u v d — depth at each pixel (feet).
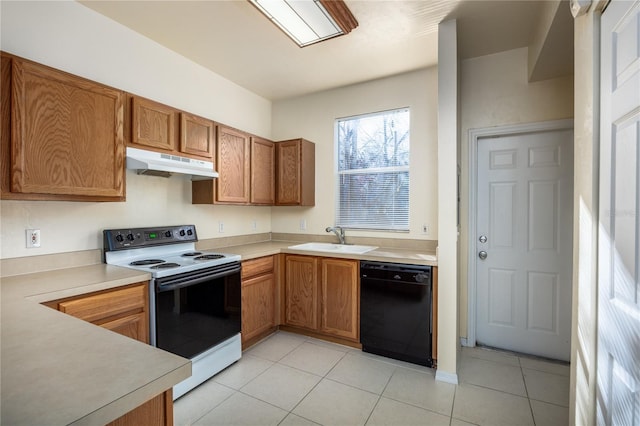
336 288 9.25
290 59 9.21
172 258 8.09
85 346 2.87
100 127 6.30
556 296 8.55
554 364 8.26
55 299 4.94
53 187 5.61
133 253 7.75
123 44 7.63
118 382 2.26
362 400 6.64
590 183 4.05
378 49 8.62
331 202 11.46
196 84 9.52
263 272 9.66
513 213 9.00
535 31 7.49
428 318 7.86
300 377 7.55
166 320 6.49
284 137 12.48
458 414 6.19
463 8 6.79
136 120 6.99
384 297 8.45
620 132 3.45
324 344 9.43
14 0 5.89
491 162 9.22
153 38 8.16
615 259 3.53
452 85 7.29
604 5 3.80
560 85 8.23
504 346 9.17
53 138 5.60
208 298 7.52
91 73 7.02
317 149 11.77
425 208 9.85
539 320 8.75
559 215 8.52
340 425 5.87
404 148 10.38
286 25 7.07
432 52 8.79
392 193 10.58
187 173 7.91
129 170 7.77
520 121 8.64
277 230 12.61
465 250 9.37
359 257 8.83
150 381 2.29
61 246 6.62
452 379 7.32
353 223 11.21
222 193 9.19
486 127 9.03
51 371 2.40
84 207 7.00
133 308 6.07
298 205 11.04
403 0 6.52
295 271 10.00
